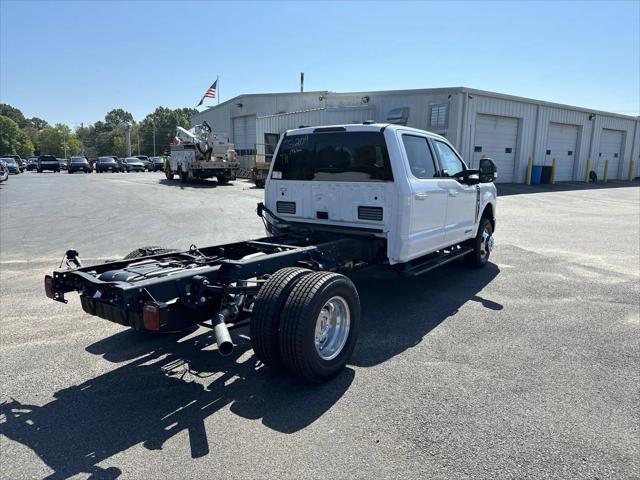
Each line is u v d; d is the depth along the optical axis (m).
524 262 8.38
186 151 26.95
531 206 17.45
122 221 12.62
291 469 2.81
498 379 3.97
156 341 4.79
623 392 3.77
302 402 3.60
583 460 2.91
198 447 3.03
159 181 29.95
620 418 3.39
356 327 4.16
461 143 23.48
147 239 10.09
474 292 6.54
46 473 2.78
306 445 3.04
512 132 26.84
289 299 3.72
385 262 5.71
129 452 2.98
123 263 4.53
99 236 10.42
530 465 2.85
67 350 4.54
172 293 3.76
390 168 5.31
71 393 3.73
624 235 11.28
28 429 3.23
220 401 3.62
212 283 4.08
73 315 5.51
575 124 30.56
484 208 7.71
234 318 4.13
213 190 22.64
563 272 7.68
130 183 27.97
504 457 2.93
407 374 4.06
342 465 2.85
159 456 2.93
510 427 3.25
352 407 3.52
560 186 27.30
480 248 7.74
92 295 3.85
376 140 5.41
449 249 7.25
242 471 2.79
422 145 5.98
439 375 4.04
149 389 3.80
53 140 149.75
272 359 3.80
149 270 4.19
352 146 5.61
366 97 25.64
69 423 3.30
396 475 2.76
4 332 4.97
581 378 4.00
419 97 23.86
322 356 3.86
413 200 5.42
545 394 3.72
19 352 4.48
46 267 7.69
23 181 30.69
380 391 3.76
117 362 4.30
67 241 9.85
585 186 28.09
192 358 4.41
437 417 3.38
